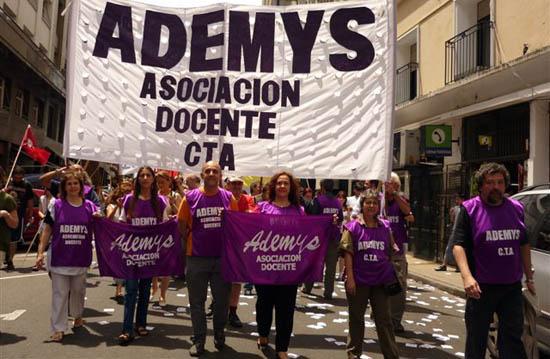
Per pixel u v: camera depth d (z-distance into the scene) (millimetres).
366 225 5121
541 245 5219
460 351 5914
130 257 5723
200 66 5902
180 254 5871
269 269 5117
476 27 12789
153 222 5922
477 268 4207
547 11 10203
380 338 5012
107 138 5777
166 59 5902
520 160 11227
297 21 5922
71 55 5773
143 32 5898
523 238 4223
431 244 14867
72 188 5773
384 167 5766
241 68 5898
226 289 5508
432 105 14172
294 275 5121
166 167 5832
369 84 5840
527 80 10344
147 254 5773
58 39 30391
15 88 22828
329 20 5910
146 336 5961
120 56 5848
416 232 15898
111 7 5852
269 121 5867
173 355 5293
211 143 5844
